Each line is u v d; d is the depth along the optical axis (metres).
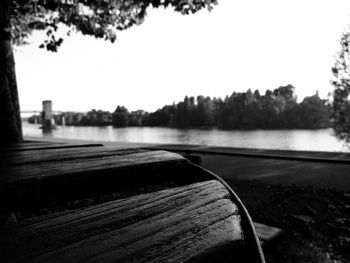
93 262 0.50
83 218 0.71
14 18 8.44
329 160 7.83
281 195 5.01
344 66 15.60
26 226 0.66
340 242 3.25
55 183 1.09
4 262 0.49
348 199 4.68
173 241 0.59
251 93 107.94
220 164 9.02
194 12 6.71
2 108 4.61
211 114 111.56
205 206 0.79
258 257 0.60
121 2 7.62
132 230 0.64
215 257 0.55
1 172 1.16
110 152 1.96
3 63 4.92
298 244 3.26
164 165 1.40
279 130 80.19
